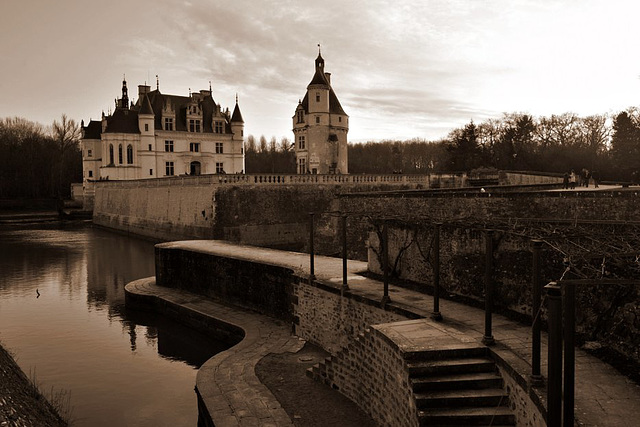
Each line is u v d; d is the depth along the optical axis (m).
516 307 12.50
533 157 76.75
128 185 57.78
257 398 12.48
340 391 12.80
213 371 14.45
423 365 9.32
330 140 65.06
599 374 8.46
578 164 71.44
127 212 57.88
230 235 38.59
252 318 20.33
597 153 78.06
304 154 65.75
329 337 16.30
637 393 7.67
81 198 89.12
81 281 31.19
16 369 12.94
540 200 14.94
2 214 79.50
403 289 15.72
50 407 12.76
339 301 15.82
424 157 128.25
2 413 9.32
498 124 93.25
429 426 8.50
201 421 12.84
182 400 14.80
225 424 11.05
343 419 11.37
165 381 16.23
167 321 22.98
